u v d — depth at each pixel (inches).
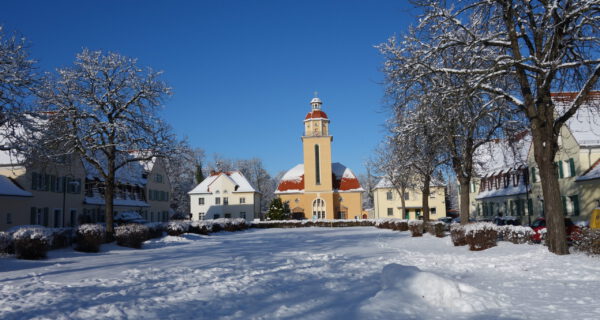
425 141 903.1
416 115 792.9
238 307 341.4
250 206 3024.1
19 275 530.6
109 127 1102.4
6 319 299.3
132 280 474.3
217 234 1774.1
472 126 774.5
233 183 3056.1
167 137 1200.2
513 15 637.3
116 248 985.5
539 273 481.1
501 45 642.8
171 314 318.0
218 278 488.1
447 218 2514.8
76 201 1722.4
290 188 3112.7
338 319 299.7
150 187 2353.6
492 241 759.1
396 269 395.9
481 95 748.0
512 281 438.9
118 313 317.1
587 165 1251.2
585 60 573.6
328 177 3002.0
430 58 683.4
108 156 1138.0
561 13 584.1
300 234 1670.8
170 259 722.2
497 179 1971.0
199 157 3762.3
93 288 424.2
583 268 488.7
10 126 915.4
